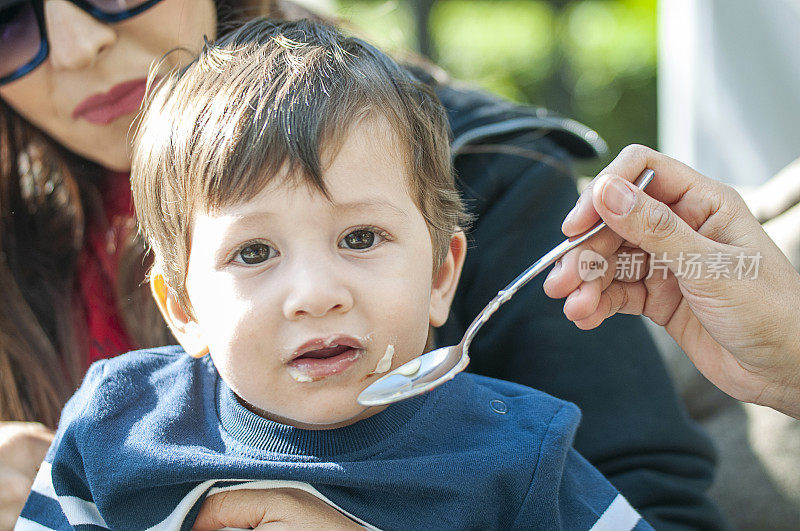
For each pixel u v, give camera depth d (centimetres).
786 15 270
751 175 282
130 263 189
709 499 164
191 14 173
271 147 117
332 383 116
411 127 131
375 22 246
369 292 116
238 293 117
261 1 189
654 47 1029
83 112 174
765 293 116
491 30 1102
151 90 165
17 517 148
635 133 1002
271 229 117
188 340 134
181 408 135
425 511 124
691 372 216
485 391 143
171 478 126
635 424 164
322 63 132
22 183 200
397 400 113
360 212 118
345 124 120
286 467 122
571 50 1062
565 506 132
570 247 121
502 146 191
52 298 193
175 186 127
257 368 117
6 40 169
